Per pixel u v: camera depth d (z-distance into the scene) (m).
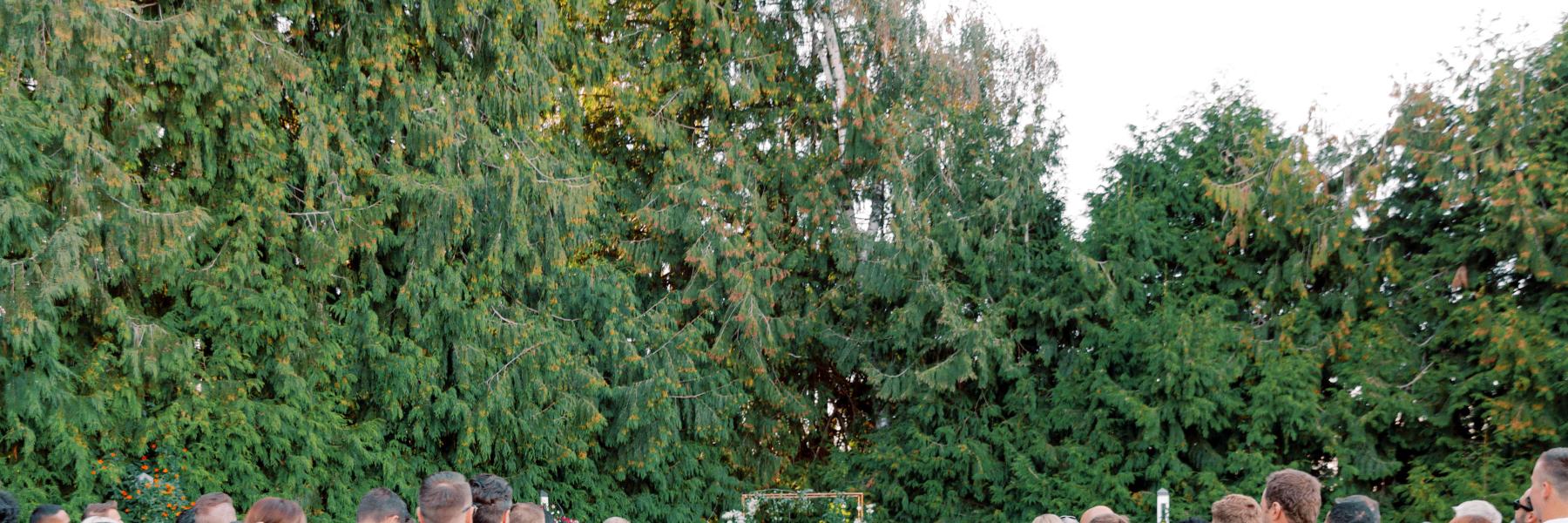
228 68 11.02
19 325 9.23
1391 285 14.51
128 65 10.69
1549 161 12.89
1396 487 13.74
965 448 15.76
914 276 16.09
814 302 17.05
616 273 15.25
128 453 11.17
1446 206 13.23
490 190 13.20
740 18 16.59
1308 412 13.78
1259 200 14.45
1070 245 15.93
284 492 11.78
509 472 14.18
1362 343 13.96
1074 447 15.17
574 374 14.29
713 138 16.61
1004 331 16.23
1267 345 14.33
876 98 16.75
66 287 9.39
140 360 10.57
